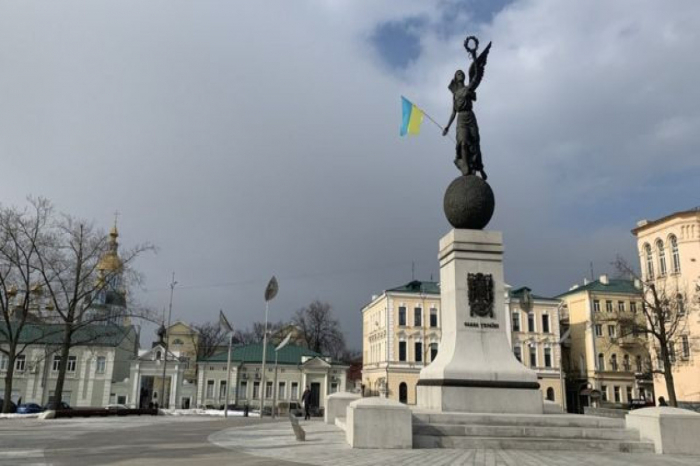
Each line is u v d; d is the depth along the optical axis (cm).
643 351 8162
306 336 10594
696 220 5791
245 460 1384
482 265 2183
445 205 2306
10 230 4356
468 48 2495
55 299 4516
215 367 7619
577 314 8525
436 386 2027
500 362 2075
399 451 1589
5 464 1284
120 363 7888
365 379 8962
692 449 1702
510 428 1766
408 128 2778
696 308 5450
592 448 1728
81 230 4603
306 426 2602
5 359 7269
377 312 8588
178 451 1577
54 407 4316
